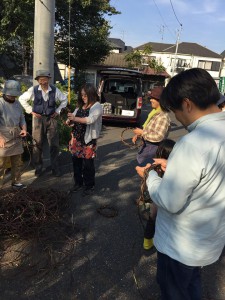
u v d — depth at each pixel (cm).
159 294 261
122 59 3675
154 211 296
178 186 145
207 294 264
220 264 306
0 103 390
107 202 425
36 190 405
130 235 347
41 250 308
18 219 336
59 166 561
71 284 266
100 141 820
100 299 252
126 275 282
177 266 166
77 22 1764
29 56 1694
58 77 1825
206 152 140
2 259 293
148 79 3488
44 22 496
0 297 248
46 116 474
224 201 151
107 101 1116
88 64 1980
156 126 366
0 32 1324
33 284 264
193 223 155
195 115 151
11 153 407
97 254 310
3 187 440
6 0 1210
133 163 615
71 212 391
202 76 147
